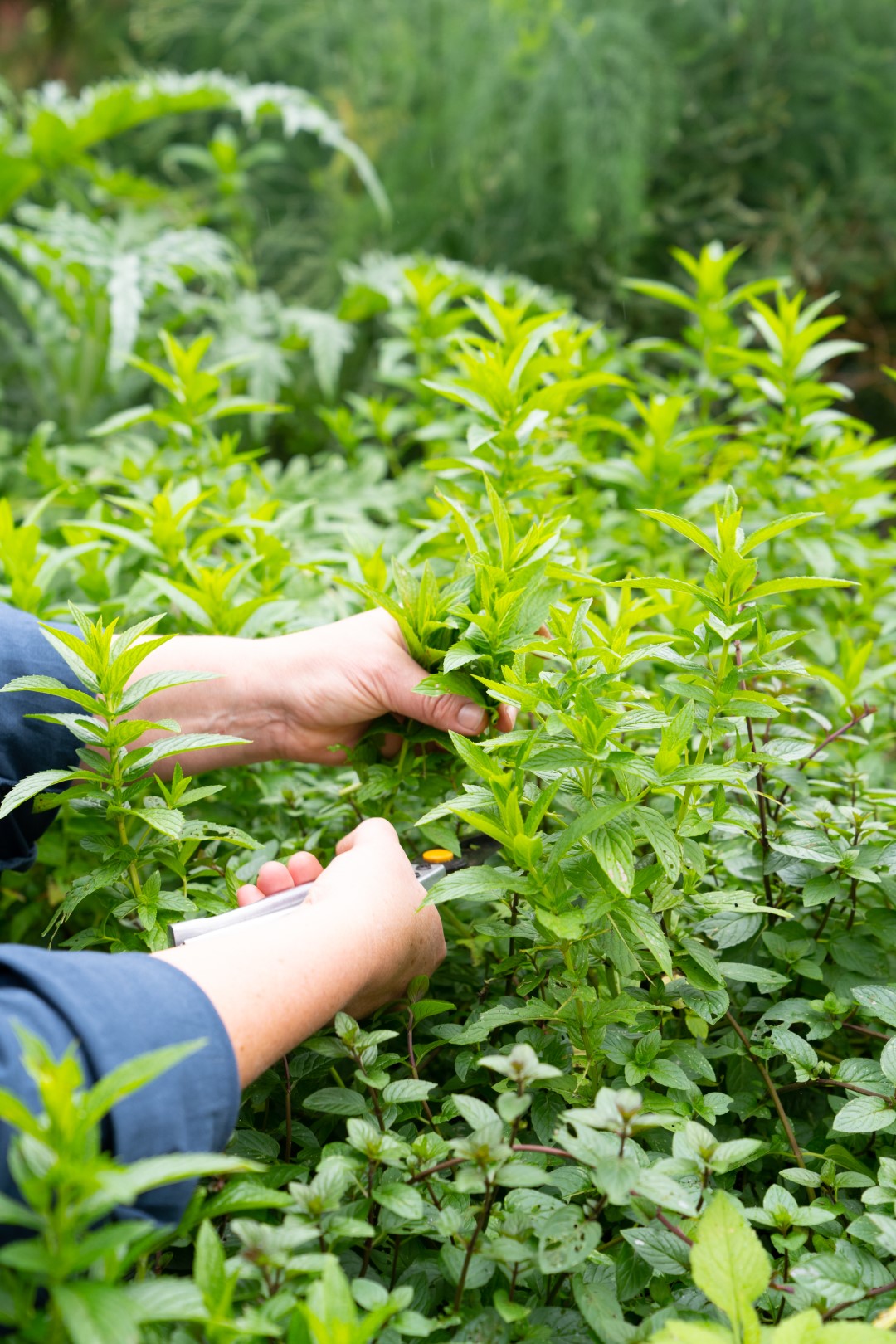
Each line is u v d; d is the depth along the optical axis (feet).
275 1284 2.43
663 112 14.60
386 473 11.30
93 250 10.34
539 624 3.67
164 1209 2.53
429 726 4.25
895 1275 2.75
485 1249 2.58
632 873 2.94
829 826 3.88
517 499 5.33
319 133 16.63
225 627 4.79
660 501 6.11
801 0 14.73
